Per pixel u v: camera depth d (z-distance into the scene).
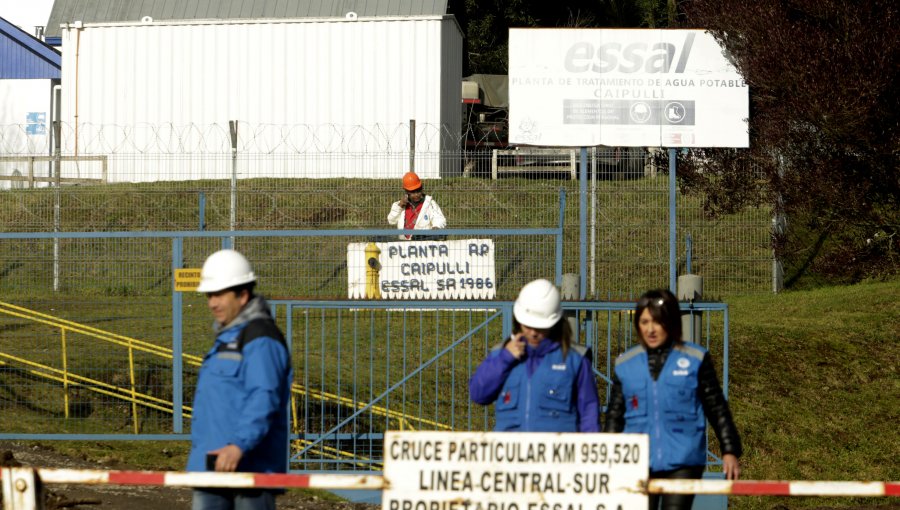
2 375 24.09
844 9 27.86
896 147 27.70
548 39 27.12
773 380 26.64
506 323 20.08
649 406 12.77
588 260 35.31
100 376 24.23
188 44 51.25
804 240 36.12
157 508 18.41
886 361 27.56
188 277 21.33
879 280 34.88
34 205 39.44
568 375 12.75
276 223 39.00
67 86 51.53
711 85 27.30
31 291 29.39
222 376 11.34
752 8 28.00
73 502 17.88
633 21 78.88
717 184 34.62
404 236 31.34
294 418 22.11
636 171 38.09
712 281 35.41
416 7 51.09
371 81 50.66
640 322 12.94
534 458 11.03
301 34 51.03
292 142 50.78
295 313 27.75
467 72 77.56
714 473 20.47
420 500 11.00
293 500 20.50
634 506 10.99
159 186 41.69
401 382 20.73
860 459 23.45
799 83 27.56
